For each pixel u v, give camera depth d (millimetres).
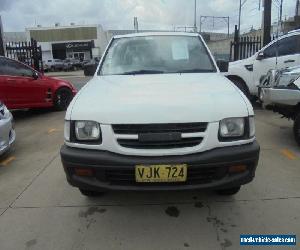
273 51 8828
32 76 9039
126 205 3799
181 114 3041
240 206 3717
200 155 3047
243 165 3141
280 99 5391
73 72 42188
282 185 4191
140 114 3049
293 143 5809
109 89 3631
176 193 3994
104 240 3213
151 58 4480
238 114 3146
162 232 3303
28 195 4152
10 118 5578
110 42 4867
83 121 3172
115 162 3053
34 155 5656
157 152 3023
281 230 3279
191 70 4320
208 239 3176
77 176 3223
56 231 3375
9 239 3268
